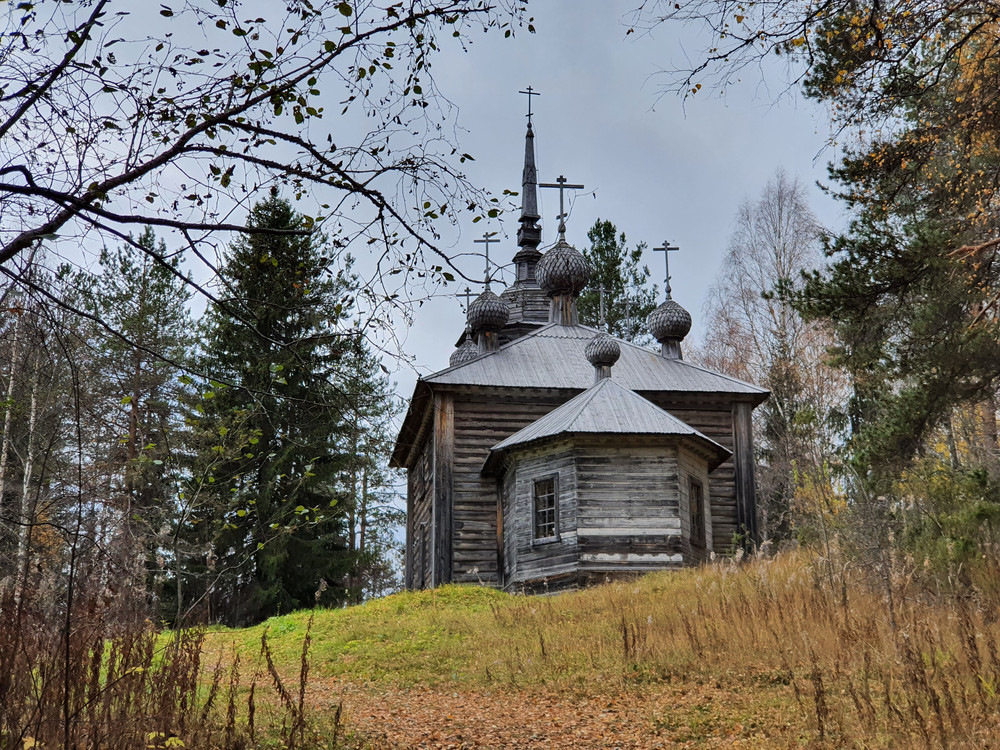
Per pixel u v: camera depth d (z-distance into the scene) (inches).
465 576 1138.0
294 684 631.8
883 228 717.3
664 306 1413.6
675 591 790.5
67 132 294.5
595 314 2133.4
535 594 1011.9
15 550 511.2
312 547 1407.5
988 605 575.8
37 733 324.8
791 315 1673.2
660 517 1008.9
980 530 645.9
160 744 360.5
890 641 535.5
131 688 392.8
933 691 400.5
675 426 1029.8
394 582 1920.5
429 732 479.2
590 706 532.7
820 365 1609.3
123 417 646.5
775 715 470.6
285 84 302.7
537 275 1441.9
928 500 692.7
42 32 289.9
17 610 367.6
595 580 986.1
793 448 1550.2
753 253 1755.7
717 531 1182.9
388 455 362.6
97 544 367.6
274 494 1307.8
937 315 714.8
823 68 527.8
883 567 591.8
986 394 736.3
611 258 2186.3
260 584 1368.1
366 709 544.1
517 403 1206.9
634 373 1259.2
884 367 750.5
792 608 636.7
